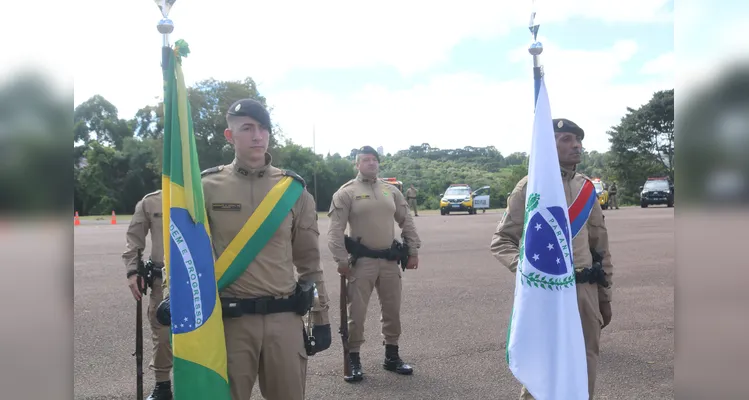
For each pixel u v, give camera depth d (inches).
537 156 126.9
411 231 221.3
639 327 260.8
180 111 105.0
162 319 110.4
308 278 127.5
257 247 116.3
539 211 124.7
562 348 120.6
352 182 217.0
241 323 114.9
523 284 124.6
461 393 184.5
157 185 1924.2
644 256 488.1
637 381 193.2
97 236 810.8
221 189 118.5
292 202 121.0
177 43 105.3
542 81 129.0
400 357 224.1
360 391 187.9
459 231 795.4
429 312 297.4
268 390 119.3
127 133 2185.0
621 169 2119.8
